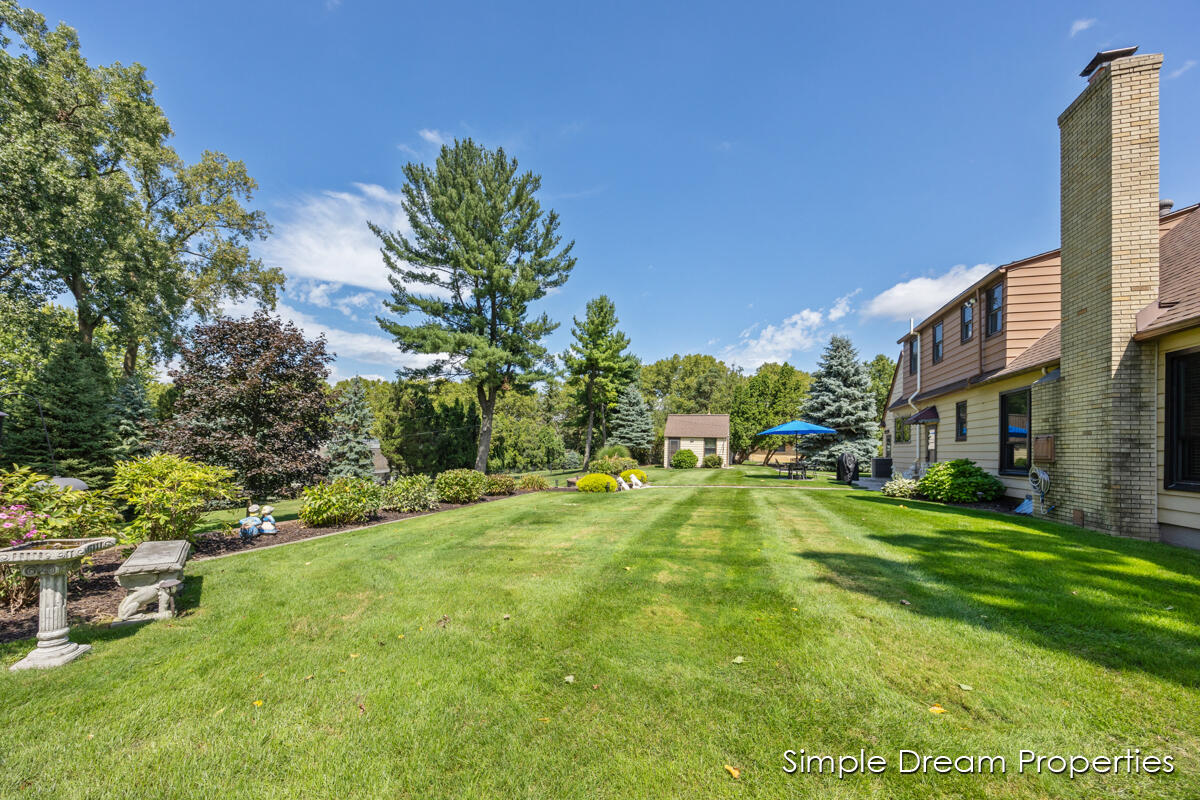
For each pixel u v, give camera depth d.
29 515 4.53
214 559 6.05
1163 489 5.86
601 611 4.01
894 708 2.49
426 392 22.61
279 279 22.41
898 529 6.81
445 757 2.24
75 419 13.59
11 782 2.09
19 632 3.77
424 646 3.43
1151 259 6.03
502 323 21.31
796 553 5.66
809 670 2.90
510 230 20.75
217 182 20.27
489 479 14.09
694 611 3.94
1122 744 2.15
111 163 16.67
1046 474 7.36
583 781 2.06
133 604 3.95
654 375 54.44
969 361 11.25
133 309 16.25
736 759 2.17
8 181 12.59
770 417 32.41
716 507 9.97
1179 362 5.73
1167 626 3.23
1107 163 6.33
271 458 8.44
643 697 2.69
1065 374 7.00
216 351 8.83
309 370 9.35
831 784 2.00
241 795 2.03
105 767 2.19
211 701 2.74
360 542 6.98
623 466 21.33
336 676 3.02
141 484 6.09
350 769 2.17
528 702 2.68
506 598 4.42
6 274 14.08
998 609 3.66
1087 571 4.50
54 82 14.20
